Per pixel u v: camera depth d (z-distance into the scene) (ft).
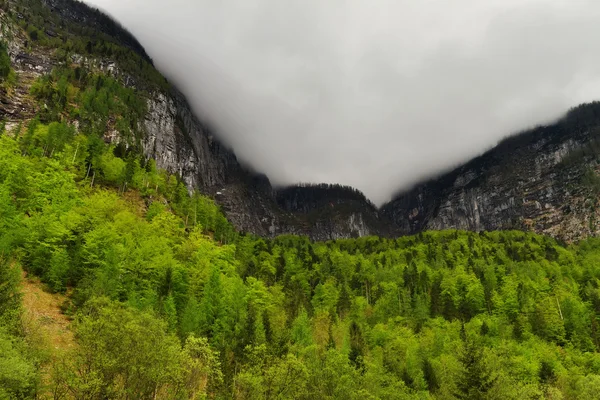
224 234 476.13
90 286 180.96
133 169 436.76
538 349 281.54
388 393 176.55
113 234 239.91
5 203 213.25
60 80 647.97
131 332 98.02
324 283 420.36
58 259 197.06
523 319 331.98
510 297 365.61
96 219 256.11
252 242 541.34
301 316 249.34
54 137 412.57
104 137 590.55
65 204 257.55
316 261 553.23
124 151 498.69
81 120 583.99
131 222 291.38
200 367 123.13
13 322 108.99
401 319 343.26
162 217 344.28
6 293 119.65
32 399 94.38
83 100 620.49
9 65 629.51
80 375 92.48
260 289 285.02
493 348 263.49
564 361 278.67
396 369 240.53
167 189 491.72
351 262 542.16
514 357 251.19
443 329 317.42
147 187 432.25
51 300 181.57
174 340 122.83
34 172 290.76
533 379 231.50
